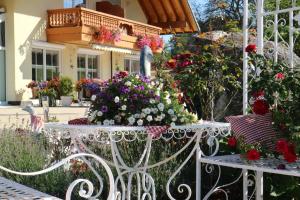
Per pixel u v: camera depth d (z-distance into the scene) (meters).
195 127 3.85
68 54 17.16
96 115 3.96
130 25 18.84
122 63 20.47
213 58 5.30
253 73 4.30
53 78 15.37
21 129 6.23
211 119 5.29
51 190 4.67
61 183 4.70
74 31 15.73
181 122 3.91
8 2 15.02
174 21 21.81
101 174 4.75
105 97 3.97
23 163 4.92
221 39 5.91
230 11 17.66
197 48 5.72
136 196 4.59
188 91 5.26
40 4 15.99
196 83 5.25
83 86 15.12
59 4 16.92
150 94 3.90
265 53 4.70
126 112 3.87
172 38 6.87
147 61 4.88
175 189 4.77
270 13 4.10
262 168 3.18
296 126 3.23
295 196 4.08
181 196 4.79
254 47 3.95
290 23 4.02
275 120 3.42
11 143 5.41
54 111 12.12
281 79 3.63
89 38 16.12
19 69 15.14
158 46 19.33
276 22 4.09
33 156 5.04
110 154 4.85
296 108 3.39
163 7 21.58
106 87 4.04
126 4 21.45
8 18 15.05
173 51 6.74
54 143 5.38
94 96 4.04
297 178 4.05
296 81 3.54
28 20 15.50
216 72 5.31
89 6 19.55
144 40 18.58
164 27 22.09
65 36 15.92
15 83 15.00
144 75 4.32
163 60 5.55
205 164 4.75
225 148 4.61
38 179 4.80
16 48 15.07
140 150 4.95
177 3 20.91
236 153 4.48
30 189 3.04
